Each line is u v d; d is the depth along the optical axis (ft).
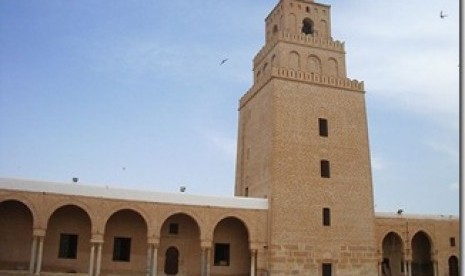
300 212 140.05
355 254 142.82
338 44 164.45
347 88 157.28
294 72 151.94
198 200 136.26
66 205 127.13
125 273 135.03
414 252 172.04
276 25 171.12
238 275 144.66
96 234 124.67
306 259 137.08
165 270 139.95
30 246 128.26
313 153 146.72
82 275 121.39
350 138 152.97
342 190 146.92
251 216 139.74
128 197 129.70
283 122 146.00
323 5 170.19
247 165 164.04
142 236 139.54
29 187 121.49
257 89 161.99
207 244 134.00
